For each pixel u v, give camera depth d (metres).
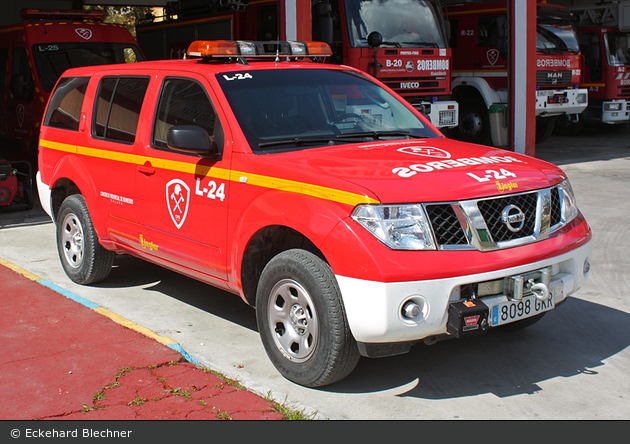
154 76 5.09
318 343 3.76
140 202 5.04
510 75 12.27
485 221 3.69
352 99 4.95
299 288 3.83
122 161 5.18
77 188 6.14
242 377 4.11
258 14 12.80
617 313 5.24
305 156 4.14
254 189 4.08
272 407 3.64
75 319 4.92
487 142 15.36
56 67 10.77
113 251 5.72
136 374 4.01
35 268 6.46
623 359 4.39
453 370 4.23
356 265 3.49
